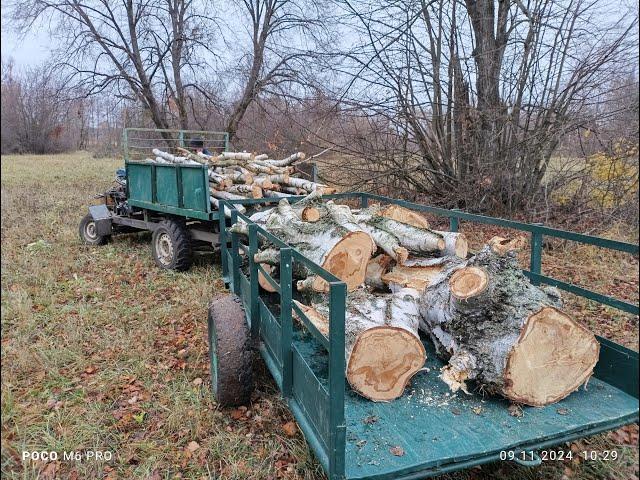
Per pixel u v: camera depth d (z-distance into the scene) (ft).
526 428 7.32
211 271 20.68
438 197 28.43
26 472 9.04
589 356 8.18
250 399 10.95
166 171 20.57
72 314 16.30
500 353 7.93
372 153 27.66
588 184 25.02
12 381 12.13
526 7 24.95
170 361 13.34
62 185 44.39
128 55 46.34
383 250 11.42
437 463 6.56
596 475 8.68
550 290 9.47
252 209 18.79
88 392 11.81
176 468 9.32
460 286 8.49
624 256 21.12
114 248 24.84
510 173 25.93
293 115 38.91
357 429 7.32
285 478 8.87
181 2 47.65
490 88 25.77
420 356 8.29
